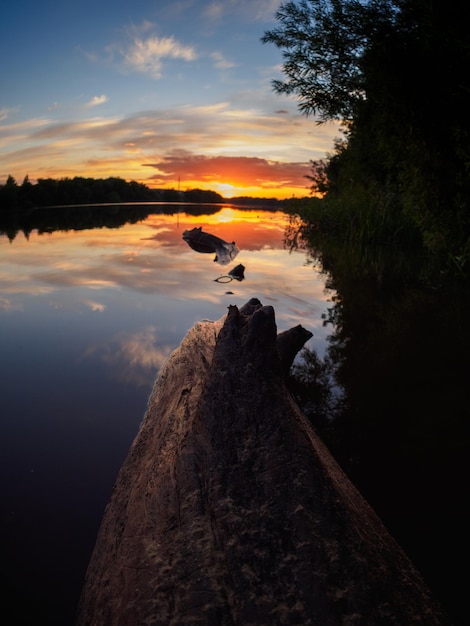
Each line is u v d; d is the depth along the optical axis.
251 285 6.00
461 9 5.59
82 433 2.33
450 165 6.76
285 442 1.43
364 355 3.72
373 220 11.98
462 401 2.88
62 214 21.38
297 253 9.79
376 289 6.34
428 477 2.06
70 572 1.49
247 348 1.77
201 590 1.08
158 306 4.75
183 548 1.20
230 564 1.13
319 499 1.27
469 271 7.34
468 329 4.50
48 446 2.21
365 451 2.29
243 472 1.37
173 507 1.36
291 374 3.31
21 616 1.33
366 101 8.06
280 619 1.00
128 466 1.91
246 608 1.03
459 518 1.78
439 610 1.19
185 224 15.94
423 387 3.10
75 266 7.04
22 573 1.49
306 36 7.93
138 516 1.44
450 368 3.44
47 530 1.68
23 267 6.93
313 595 1.05
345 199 13.75
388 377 3.27
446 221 7.26
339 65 7.93
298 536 1.17
